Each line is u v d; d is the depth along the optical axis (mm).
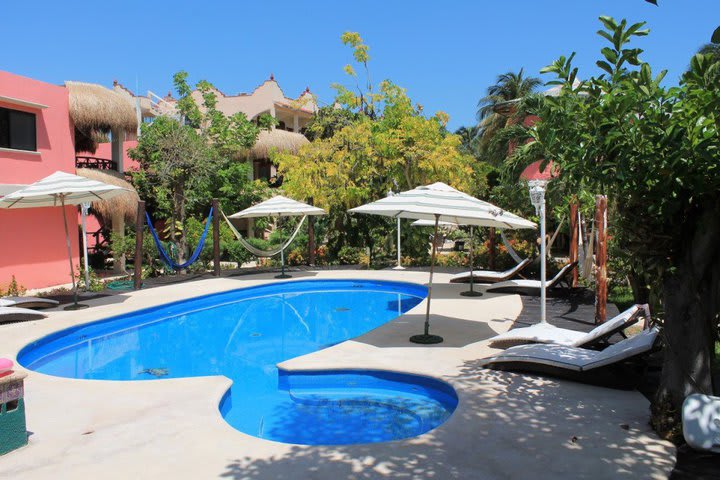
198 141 20672
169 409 5656
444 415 6160
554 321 10141
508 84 39094
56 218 16969
